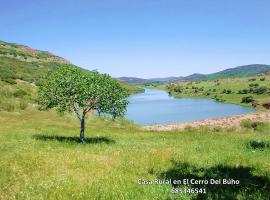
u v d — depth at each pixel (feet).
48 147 82.33
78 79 94.79
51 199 40.50
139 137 117.60
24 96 219.82
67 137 108.06
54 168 57.57
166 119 305.32
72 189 43.93
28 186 45.80
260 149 83.97
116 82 98.48
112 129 151.53
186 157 70.69
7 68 405.18
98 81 96.12
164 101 587.27
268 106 403.75
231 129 165.27
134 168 58.80
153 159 67.26
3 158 65.57
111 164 61.62
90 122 179.42
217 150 82.53
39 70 528.22
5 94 209.77
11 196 41.32
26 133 115.24
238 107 436.76
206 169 59.26
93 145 90.79
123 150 79.51
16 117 167.53
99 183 47.29
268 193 43.16
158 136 121.90
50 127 141.90
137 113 367.04
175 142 101.19
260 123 175.63
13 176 51.13
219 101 564.71
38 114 183.01
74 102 96.89
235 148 86.79
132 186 46.50
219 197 42.27
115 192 42.96
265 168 59.93
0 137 102.01
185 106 466.29
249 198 41.55
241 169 59.36
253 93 618.03
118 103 97.66
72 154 71.41
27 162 61.72
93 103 96.53
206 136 122.62
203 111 384.68
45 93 95.96
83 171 55.47
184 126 195.00
